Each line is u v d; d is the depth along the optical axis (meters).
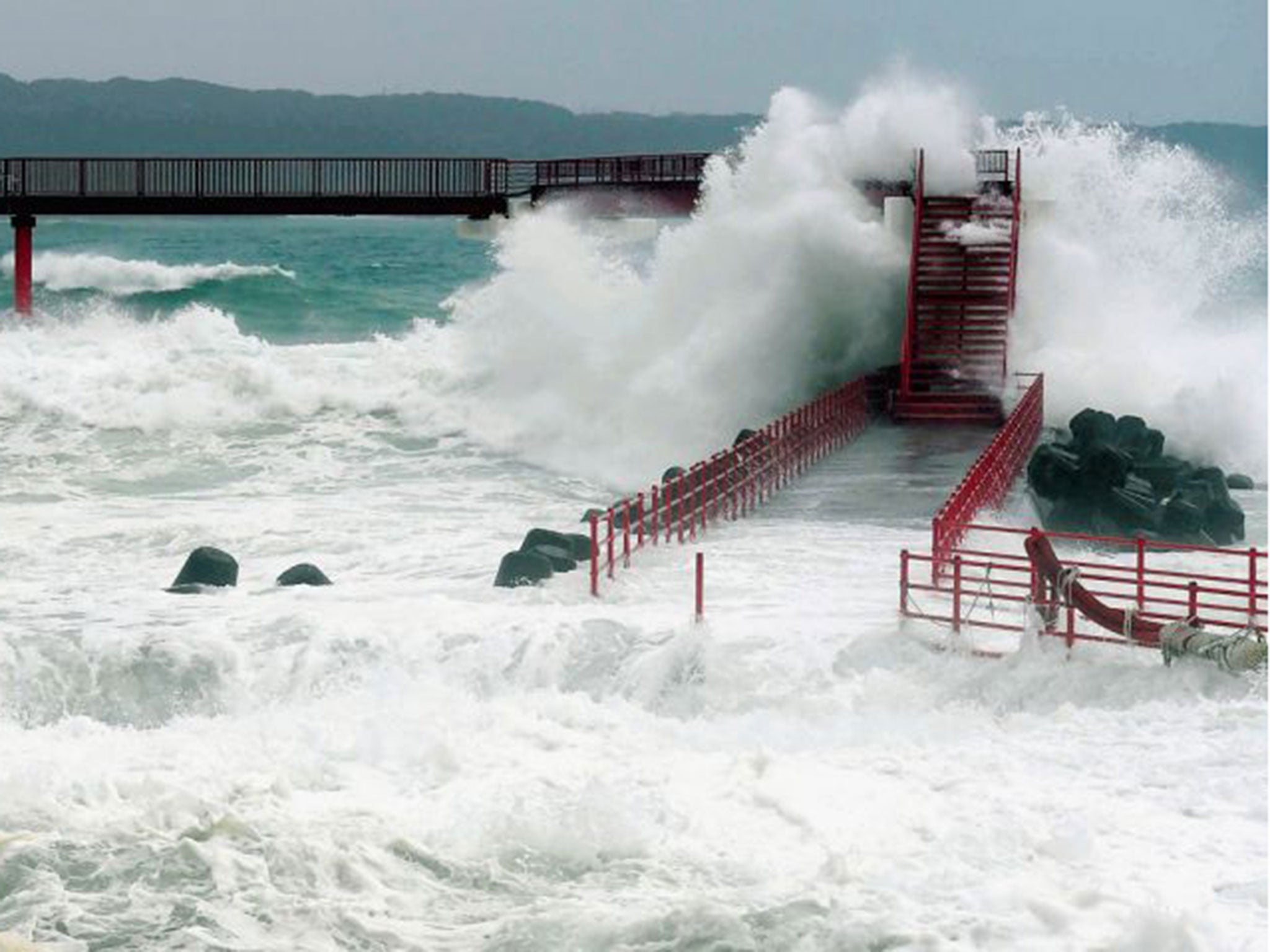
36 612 33.59
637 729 27.23
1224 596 34.06
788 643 29.48
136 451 57.59
